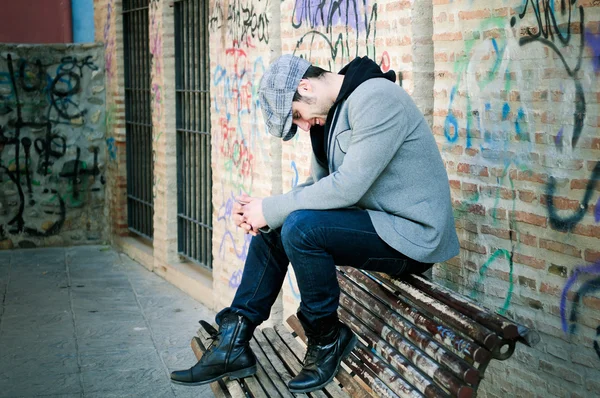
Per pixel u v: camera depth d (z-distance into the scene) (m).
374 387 3.09
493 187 3.71
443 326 2.87
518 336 2.56
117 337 6.50
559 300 3.40
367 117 2.96
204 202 7.60
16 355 6.10
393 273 3.17
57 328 6.75
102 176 10.31
